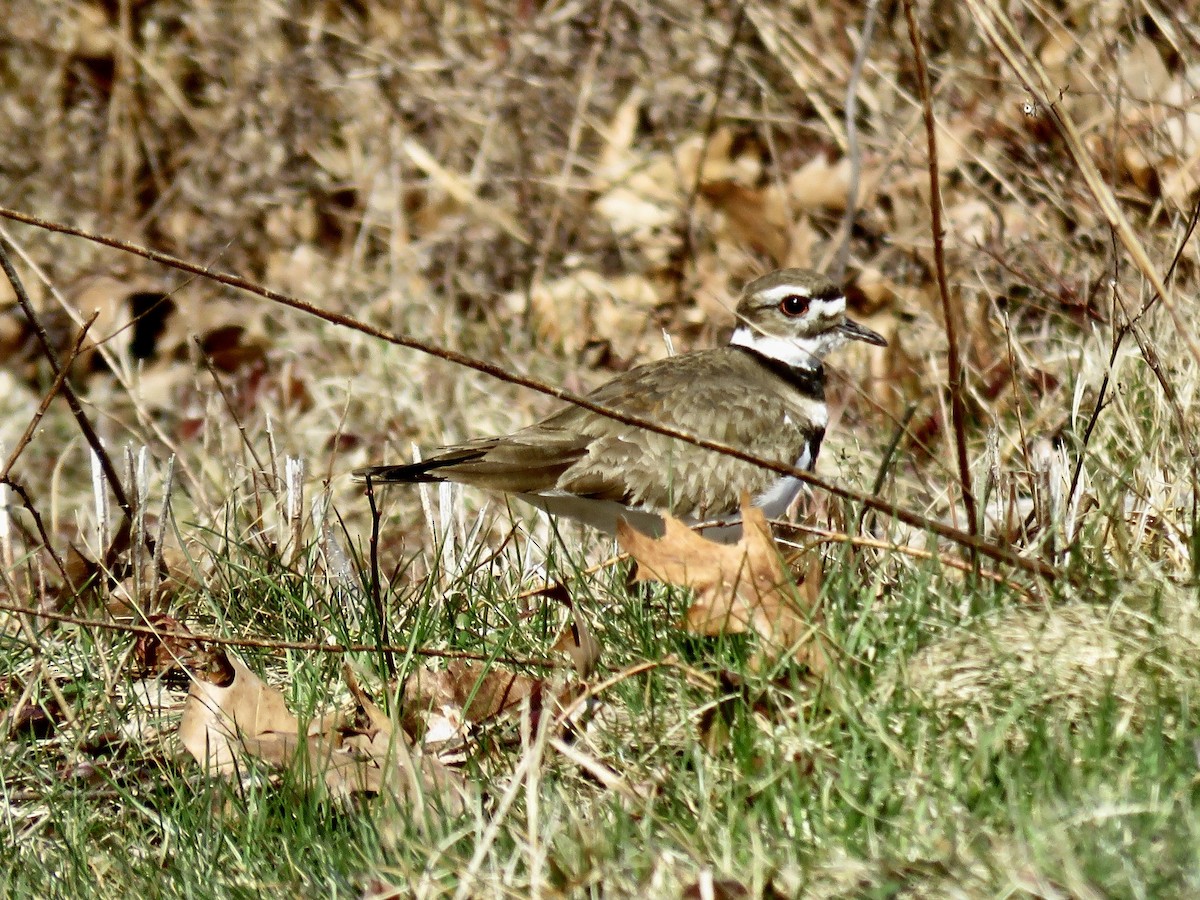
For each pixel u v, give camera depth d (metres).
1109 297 12.35
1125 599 8.40
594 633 9.41
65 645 10.31
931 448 13.45
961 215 15.87
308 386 17.25
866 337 12.54
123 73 20.22
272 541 12.48
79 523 13.12
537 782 7.38
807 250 17.03
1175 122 14.71
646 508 11.52
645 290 18.02
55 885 8.14
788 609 8.52
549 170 19.31
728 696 8.02
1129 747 7.36
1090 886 6.24
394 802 7.69
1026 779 7.16
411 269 18.53
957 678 7.99
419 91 19.88
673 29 19.50
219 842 7.91
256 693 9.06
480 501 14.93
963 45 17.06
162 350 18.34
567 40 19.92
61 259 19.12
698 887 6.66
